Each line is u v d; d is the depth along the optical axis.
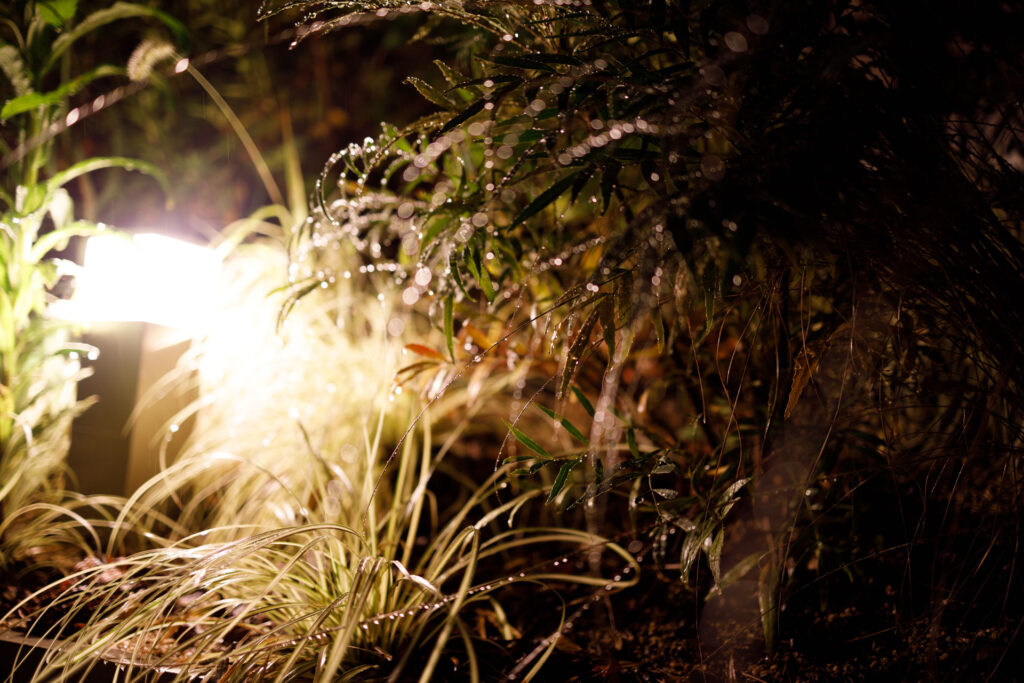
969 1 1.20
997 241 1.23
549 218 1.48
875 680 1.25
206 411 1.78
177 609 1.42
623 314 1.22
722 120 1.19
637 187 1.41
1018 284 1.20
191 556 1.35
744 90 1.19
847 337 1.30
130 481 1.62
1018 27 1.20
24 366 1.61
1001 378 1.19
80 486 1.64
